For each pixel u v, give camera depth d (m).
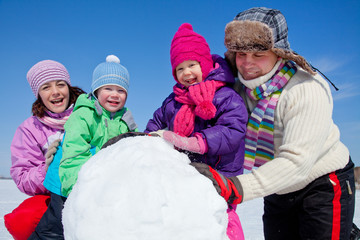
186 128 1.80
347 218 1.77
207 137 1.60
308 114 1.52
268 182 1.38
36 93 2.40
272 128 1.74
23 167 2.30
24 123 2.43
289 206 1.90
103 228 0.85
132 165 0.97
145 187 0.89
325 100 1.57
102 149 1.19
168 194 0.90
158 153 1.05
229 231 1.41
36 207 2.08
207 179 1.02
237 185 1.33
